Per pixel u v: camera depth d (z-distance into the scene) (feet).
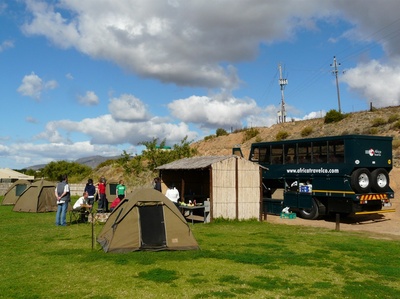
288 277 27.61
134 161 110.93
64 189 54.54
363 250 37.17
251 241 42.19
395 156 92.12
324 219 63.36
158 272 28.37
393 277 27.89
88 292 24.08
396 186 75.15
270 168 70.59
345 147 57.21
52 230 49.75
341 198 58.18
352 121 140.05
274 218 64.59
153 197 37.42
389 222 59.11
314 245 39.83
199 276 27.55
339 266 30.86
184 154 109.40
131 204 36.68
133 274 28.04
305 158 63.93
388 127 118.73
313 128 151.84
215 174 58.90
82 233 47.03
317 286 25.48
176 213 37.42
